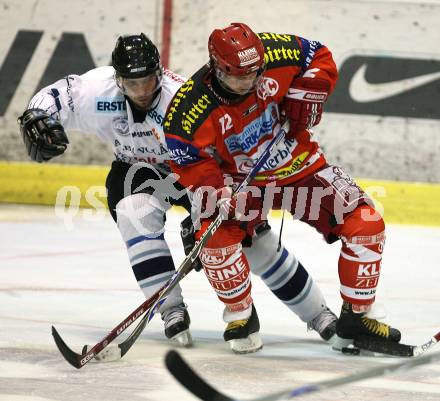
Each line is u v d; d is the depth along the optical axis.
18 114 24.94
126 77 10.72
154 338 11.54
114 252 18.36
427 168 23.92
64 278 15.67
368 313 10.55
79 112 11.76
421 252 19.31
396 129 23.91
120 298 14.16
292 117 10.45
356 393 8.59
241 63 9.51
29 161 25.06
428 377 9.34
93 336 11.51
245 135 10.25
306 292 11.32
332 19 23.97
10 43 24.88
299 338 11.64
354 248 10.28
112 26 24.66
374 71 23.92
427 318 13.11
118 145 11.96
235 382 9.05
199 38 24.47
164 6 24.52
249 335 10.59
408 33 23.83
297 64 10.33
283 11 24.12
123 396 8.35
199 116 9.94
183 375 7.11
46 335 11.37
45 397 8.22
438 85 23.81
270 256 11.26
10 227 21.14
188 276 16.22
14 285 14.95
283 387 8.88
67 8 24.72
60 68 24.84
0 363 9.66
